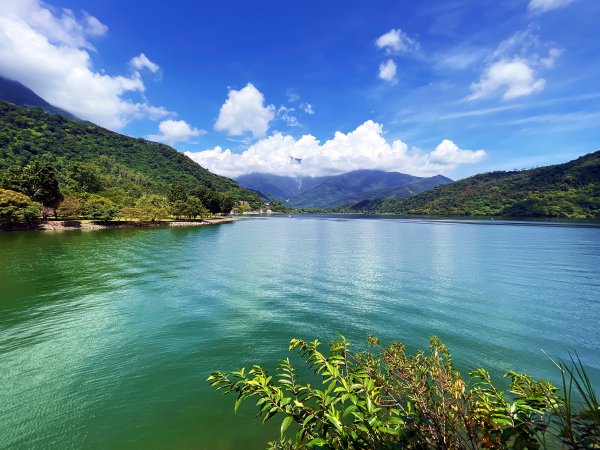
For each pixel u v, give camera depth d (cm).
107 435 859
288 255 4012
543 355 1302
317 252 4306
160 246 4697
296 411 378
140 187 17900
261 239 6041
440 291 2295
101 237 5678
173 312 1834
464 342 1425
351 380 406
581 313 1798
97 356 1310
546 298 2109
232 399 1002
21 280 2519
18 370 1203
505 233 7150
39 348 1382
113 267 3064
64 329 1587
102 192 12762
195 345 1407
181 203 10819
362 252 4272
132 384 1102
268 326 1623
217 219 12688
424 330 1569
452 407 419
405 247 4831
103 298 2088
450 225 10281
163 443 822
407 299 2097
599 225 9525
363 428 337
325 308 1908
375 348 1367
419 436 387
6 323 1659
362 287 2408
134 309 1881
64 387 1091
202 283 2503
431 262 3506
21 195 6556
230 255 3966
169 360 1273
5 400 1018
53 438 852
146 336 1504
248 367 1212
